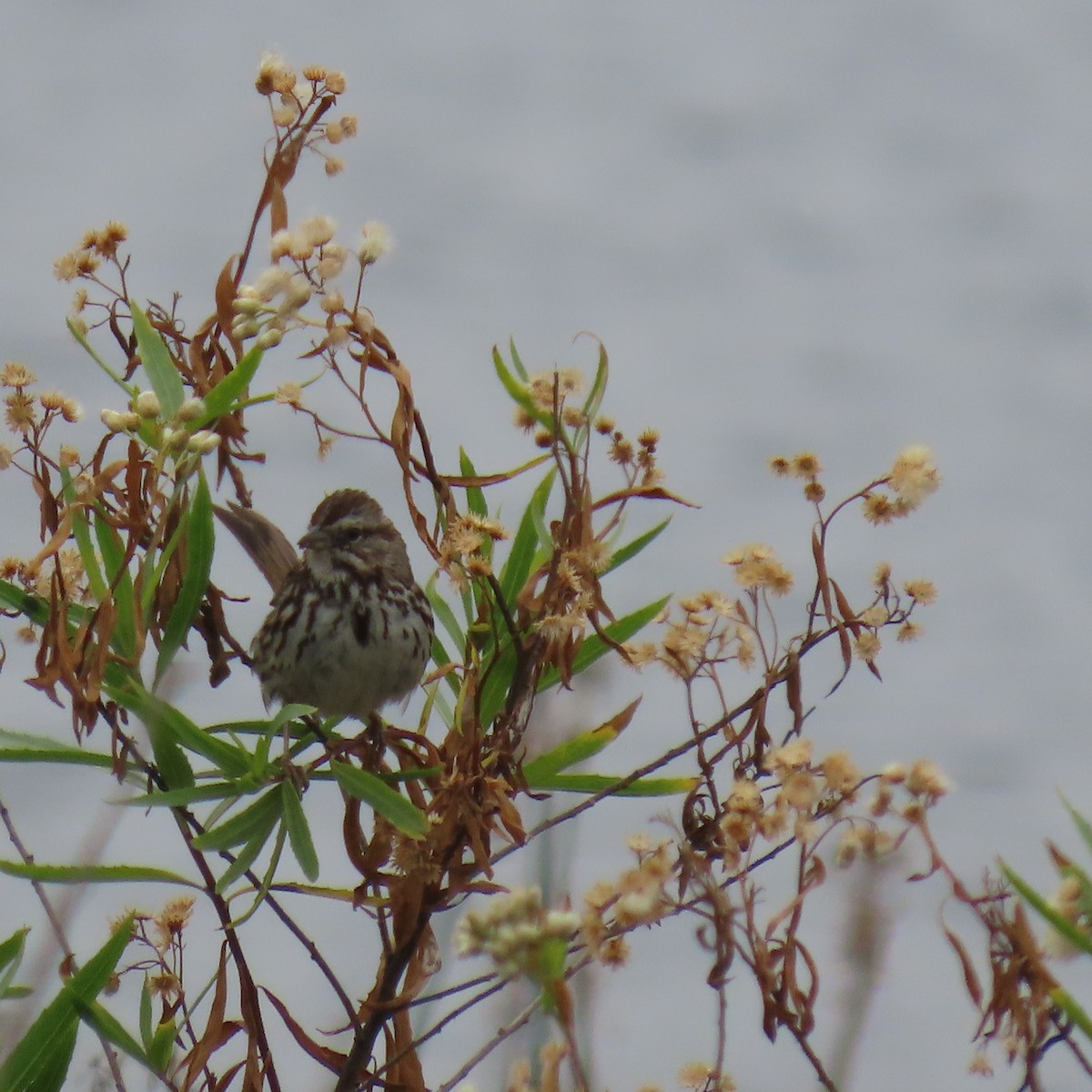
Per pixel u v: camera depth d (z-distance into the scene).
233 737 7.98
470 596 8.34
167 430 7.62
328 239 7.79
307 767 7.99
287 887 7.96
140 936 7.83
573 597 7.98
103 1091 7.44
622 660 8.46
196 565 7.98
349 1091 7.59
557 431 7.84
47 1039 7.25
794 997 6.17
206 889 7.61
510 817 7.39
